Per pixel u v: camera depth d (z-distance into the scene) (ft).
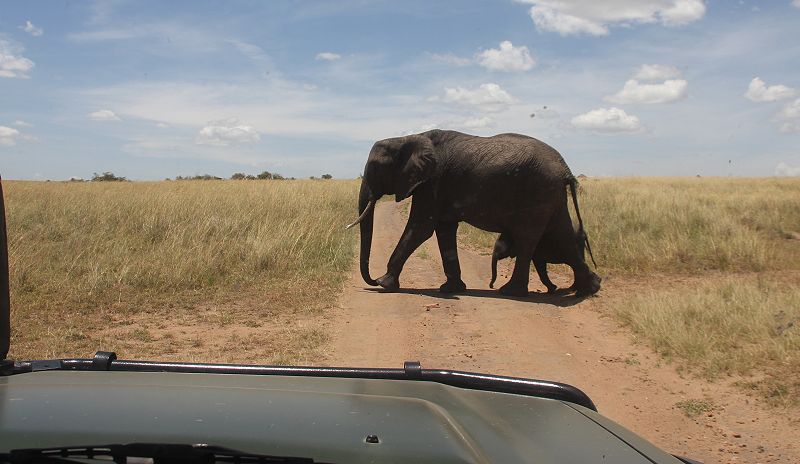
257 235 45.24
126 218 53.98
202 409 7.14
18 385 8.05
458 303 35.04
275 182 124.67
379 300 35.29
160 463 5.98
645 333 28.40
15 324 28.17
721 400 21.59
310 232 48.83
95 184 112.27
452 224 38.19
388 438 6.35
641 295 34.58
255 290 36.14
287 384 8.52
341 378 9.00
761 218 63.98
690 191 99.81
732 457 17.74
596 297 36.81
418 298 36.04
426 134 37.65
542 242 38.52
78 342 26.08
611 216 60.49
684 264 45.24
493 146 36.50
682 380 23.53
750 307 29.48
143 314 30.99
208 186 102.01
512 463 6.11
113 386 8.05
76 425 6.55
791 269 44.80
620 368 24.99
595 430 7.39
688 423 19.99
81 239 44.21
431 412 7.28
